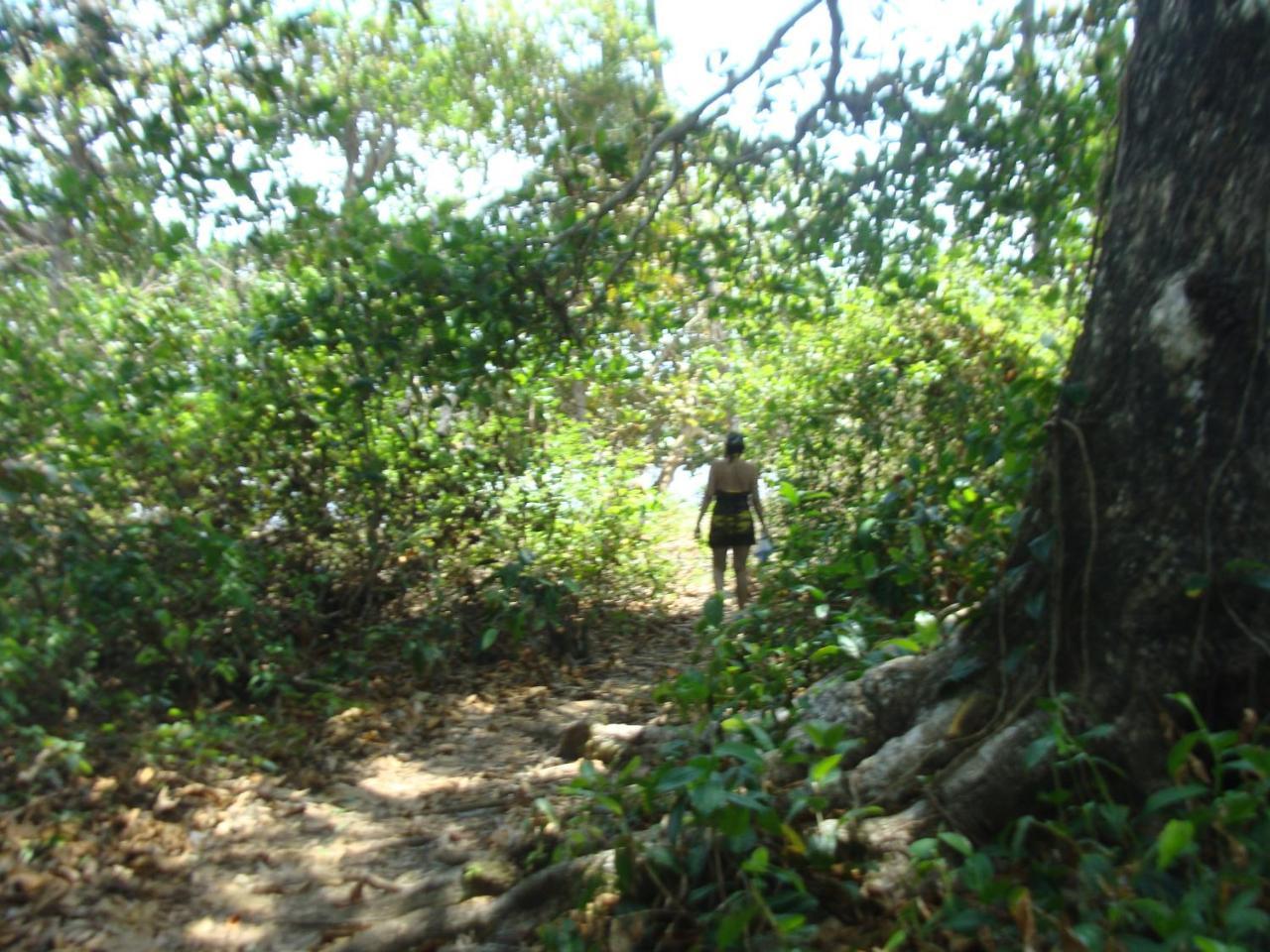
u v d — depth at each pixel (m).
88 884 4.32
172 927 4.11
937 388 8.80
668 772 3.70
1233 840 2.95
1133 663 3.63
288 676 7.19
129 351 6.82
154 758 5.41
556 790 5.45
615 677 8.55
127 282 7.32
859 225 7.49
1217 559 3.52
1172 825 2.71
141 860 4.55
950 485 6.07
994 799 3.66
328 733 6.59
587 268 7.57
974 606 4.40
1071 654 3.82
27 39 5.50
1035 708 3.82
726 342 12.28
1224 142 3.59
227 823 5.10
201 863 4.68
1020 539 4.10
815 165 7.32
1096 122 6.61
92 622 6.00
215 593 6.68
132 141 5.78
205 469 7.31
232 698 6.81
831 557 6.85
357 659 7.62
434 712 7.32
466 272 6.85
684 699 4.34
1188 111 3.70
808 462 9.91
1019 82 6.86
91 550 6.02
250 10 5.84
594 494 10.22
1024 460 4.73
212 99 5.96
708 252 8.13
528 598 8.53
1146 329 3.69
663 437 15.41
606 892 3.72
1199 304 3.58
